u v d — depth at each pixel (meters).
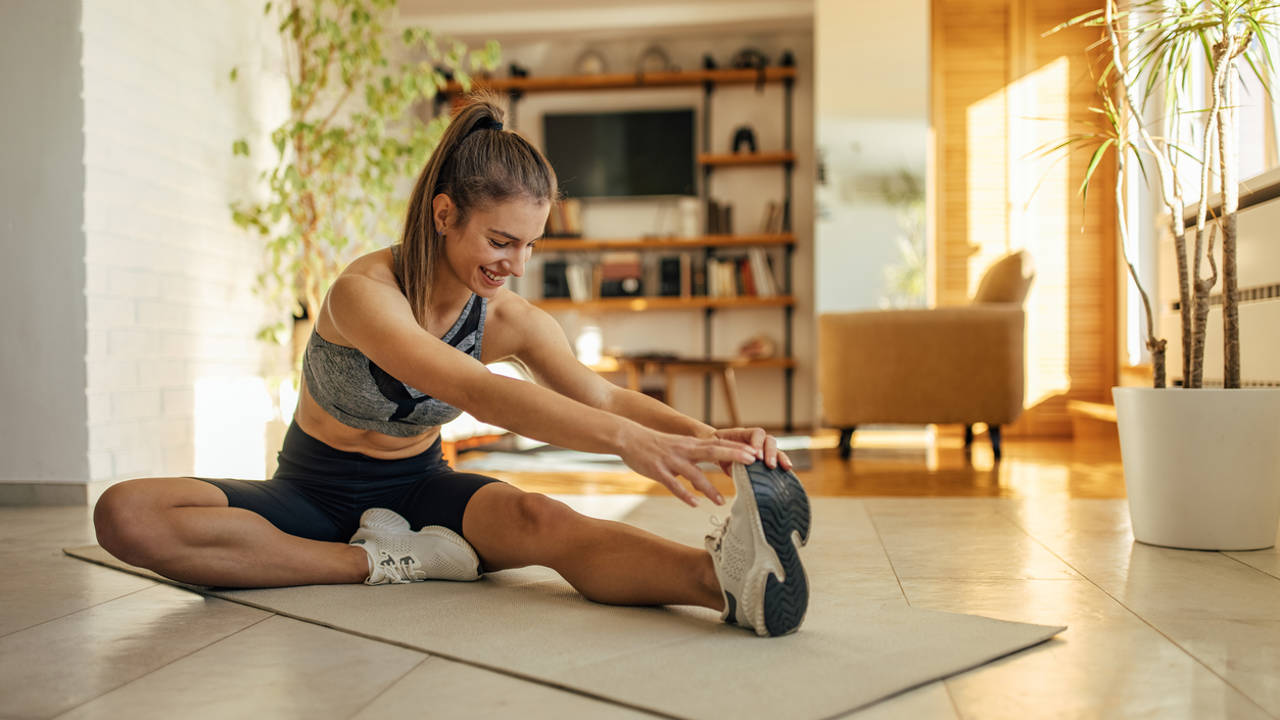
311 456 1.62
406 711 0.97
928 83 5.45
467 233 1.36
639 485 3.29
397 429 1.57
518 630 1.26
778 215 6.67
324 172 3.91
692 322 6.84
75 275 2.78
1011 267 4.21
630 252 6.86
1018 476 3.54
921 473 3.66
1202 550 1.92
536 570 1.70
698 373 6.84
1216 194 2.52
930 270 5.69
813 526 2.29
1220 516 1.91
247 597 1.46
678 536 2.14
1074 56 5.71
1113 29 2.05
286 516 1.55
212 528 1.45
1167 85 2.10
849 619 1.33
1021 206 5.75
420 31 4.16
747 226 6.80
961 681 1.07
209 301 3.38
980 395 4.09
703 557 1.31
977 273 5.77
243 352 3.60
